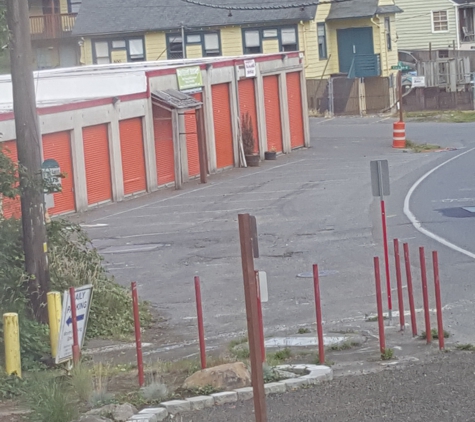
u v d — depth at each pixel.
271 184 33.34
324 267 18.38
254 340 7.02
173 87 36.00
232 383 10.07
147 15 59.72
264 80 42.81
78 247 15.87
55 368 11.38
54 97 34.91
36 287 12.28
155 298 16.94
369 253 19.36
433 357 11.39
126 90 34.28
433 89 59.00
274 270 18.48
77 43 60.12
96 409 9.23
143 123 34.09
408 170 34.06
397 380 10.14
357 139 47.44
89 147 31.33
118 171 32.56
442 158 37.41
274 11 58.00
